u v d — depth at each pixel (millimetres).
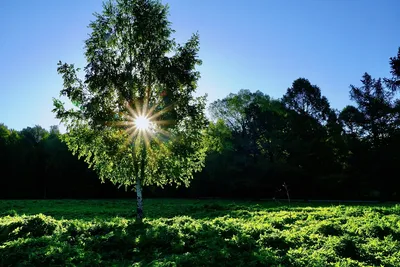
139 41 18969
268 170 53094
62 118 17938
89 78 18000
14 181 65312
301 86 57375
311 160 51719
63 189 66000
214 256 10203
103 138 18047
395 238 12328
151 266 9664
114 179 20391
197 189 60250
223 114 61469
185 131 18734
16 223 15242
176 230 13422
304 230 13617
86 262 10312
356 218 16531
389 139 47094
